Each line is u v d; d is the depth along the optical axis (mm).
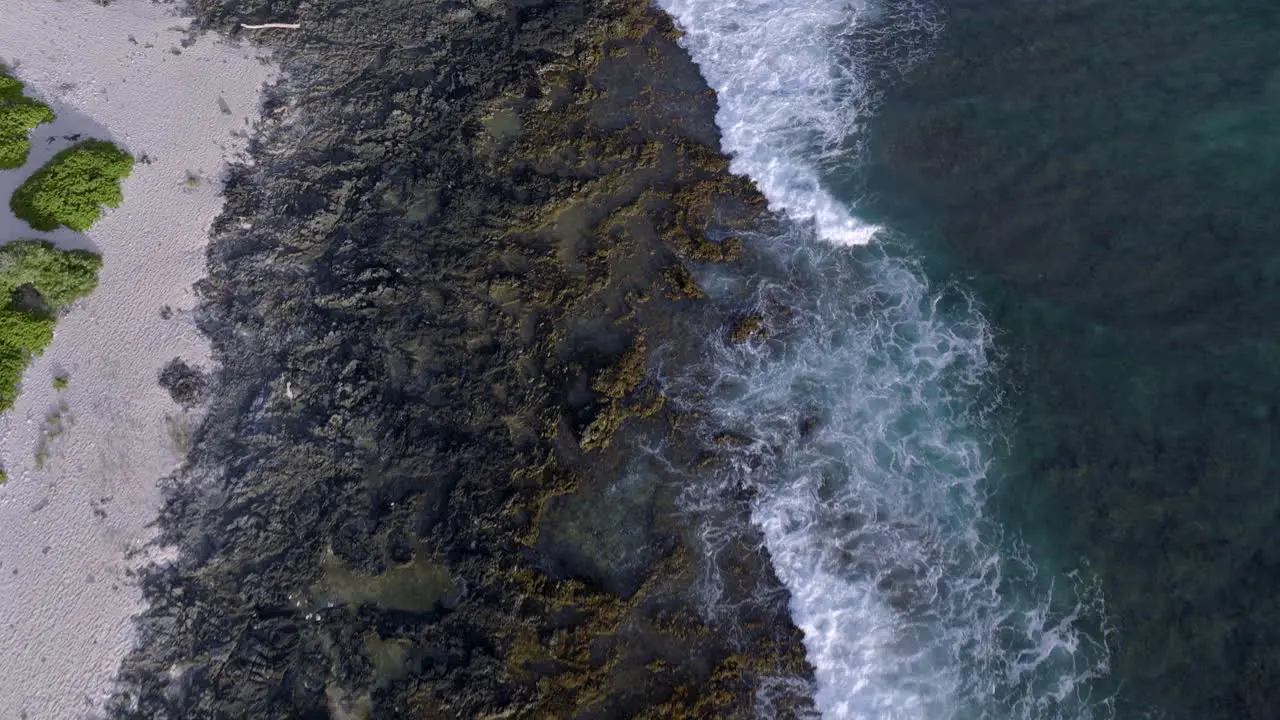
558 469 26016
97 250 29328
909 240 29219
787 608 23781
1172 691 21547
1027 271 27703
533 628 23750
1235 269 26172
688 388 27266
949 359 27109
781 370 27531
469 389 27406
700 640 23359
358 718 22938
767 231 30047
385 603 24375
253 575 24812
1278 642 21438
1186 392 24797
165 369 27625
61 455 26188
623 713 22531
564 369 27562
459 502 25625
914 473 25516
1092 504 23984
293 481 26125
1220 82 29547
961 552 24203
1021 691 22203
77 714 23062
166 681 23578
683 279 29078
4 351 27156
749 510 25234
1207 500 23281
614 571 24453
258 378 27656
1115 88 30297
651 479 25844
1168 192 27828
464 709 22781
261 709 23188
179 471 26281
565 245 29875
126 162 30719
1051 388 25859
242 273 29344
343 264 29469
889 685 22594
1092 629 22609
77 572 24656
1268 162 27672
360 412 27000
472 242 29938
